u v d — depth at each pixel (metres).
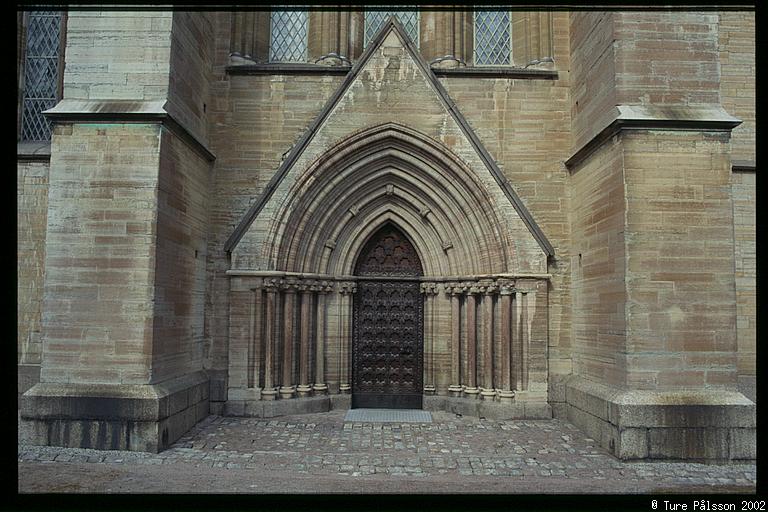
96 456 9.99
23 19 14.50
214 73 14.22
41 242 13.56
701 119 10.86
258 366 13.32
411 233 14.61
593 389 11.73
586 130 13.01
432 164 13.94
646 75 11.23
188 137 12.25
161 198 10.98
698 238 10.78
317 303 14.30
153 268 10.67
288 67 14.20
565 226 13.92
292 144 14.18
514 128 14.23
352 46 14.96
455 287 14.20
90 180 10.83
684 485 9.04
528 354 13.32
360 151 13.88
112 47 11.30
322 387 14.11
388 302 14.77
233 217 13.97
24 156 13.62
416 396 14.49
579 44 13.55
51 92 14.56
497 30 15.10
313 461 10.02
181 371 12.07
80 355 10.54
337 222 14.44
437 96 13.80
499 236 13.49
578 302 13.16
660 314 10.62
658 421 10.27
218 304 13.64
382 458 10.23
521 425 12.73
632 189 10.84
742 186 14.02
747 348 13.65
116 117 10.86
